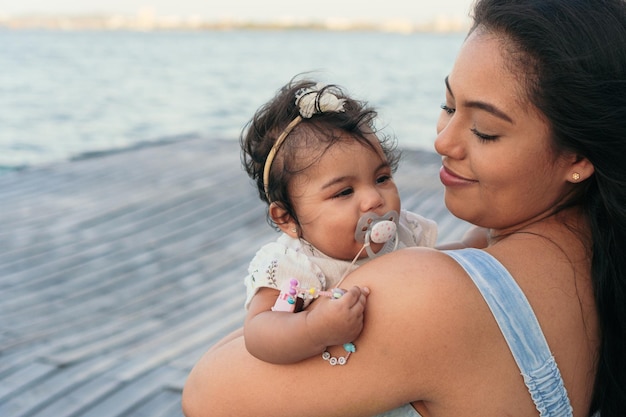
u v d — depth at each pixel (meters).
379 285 1.23
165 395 3.63
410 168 9.77
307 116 1.58
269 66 66.12
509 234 1.38
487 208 1.32
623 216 1.21
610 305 1.26
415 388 1.19
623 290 1.25
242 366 1.32
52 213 7.55
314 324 1.20
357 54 91.88
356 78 46.53
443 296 1.17
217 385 1.34
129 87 41.34
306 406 1.25
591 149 1.19
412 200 7.98
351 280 1.30
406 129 21.86
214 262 6.09
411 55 89.25
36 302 5.14
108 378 3.83
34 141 22.14
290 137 1.59
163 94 37.88
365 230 1.51
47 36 160.38
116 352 4.21
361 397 1.22
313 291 1.33
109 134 24.06
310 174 1.55
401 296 1.19
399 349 1.17
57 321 4.77
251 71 59.12
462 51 1.27
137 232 6.95
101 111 30.06
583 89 1.15
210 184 8.91
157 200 8.12
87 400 3.58
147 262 6.07
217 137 12.80
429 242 1.78
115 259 6.14
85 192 8.48
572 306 1.25
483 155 1.27
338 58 81.50
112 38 153.25
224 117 29.33
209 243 6.64
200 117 29.31
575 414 1.28
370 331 1.20
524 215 1.31
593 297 1.28
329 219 1.53
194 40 148.62
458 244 1.73
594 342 1.28
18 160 18.64
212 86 44.09
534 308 1.21
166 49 102.69
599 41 1.16
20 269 5.85
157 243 6.62
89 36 164.00
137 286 5.50
